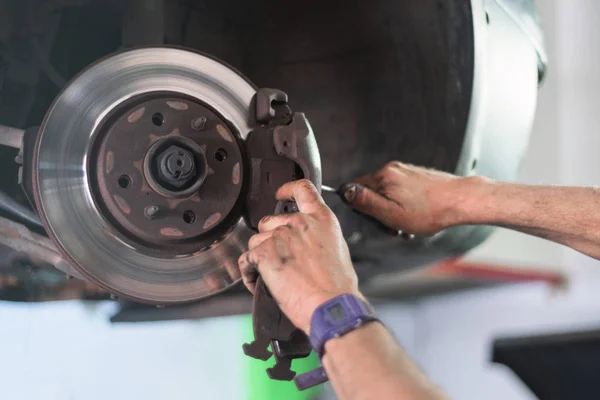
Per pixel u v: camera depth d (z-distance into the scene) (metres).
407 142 0.78
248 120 0.61
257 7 0.78
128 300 0.59
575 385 0.73
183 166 0.53
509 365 0.78
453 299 1.74
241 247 0.60
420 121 0.77
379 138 0.79
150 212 0.54
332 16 0.79
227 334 1.13
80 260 0.55
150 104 0.55
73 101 0.56
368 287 0.94
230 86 0.61
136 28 0.72
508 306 1.78
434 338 1.71
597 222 0.73
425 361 1.68
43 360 0.91
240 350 1.13
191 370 1.07
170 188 0.54
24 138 0.59
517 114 0.83
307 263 0.49
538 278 1.80
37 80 0.72
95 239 0.55
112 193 0.54
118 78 0.58
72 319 0.94
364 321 0.46
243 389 1.12
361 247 0.80
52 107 0.56
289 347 0.54
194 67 0.60
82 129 0.56
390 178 0.74
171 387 1.04
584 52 1.94
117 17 0.74
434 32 0.74
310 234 0.50
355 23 0.79
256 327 0.53
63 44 0.73
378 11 0.77
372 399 0.41
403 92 0.77
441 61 0.74
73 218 0.55
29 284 0.71
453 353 1.70
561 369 0.74
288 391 1.17
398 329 1.66
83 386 0.93
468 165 0.76
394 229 0.76
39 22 0.72
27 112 0.72
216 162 0.57
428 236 0.78
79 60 0.74
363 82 0.79
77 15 0.73
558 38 1.96
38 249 0.65
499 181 0.77
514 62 0.83
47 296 0.72
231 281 0.60
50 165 0.55
